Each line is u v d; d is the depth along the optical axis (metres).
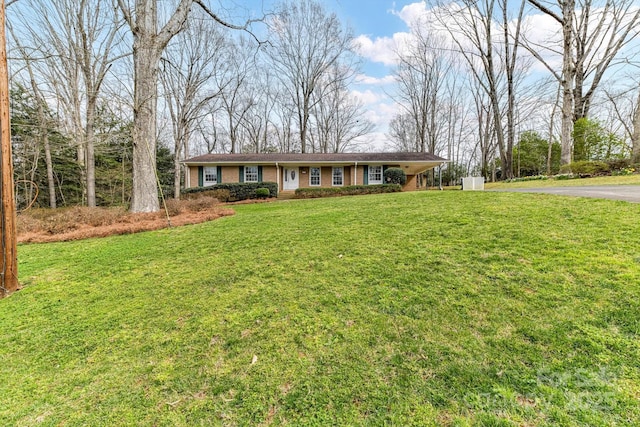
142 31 8.00
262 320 2.57
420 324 2.27
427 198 8.38
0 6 3.57
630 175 10.66
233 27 10.00
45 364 2.24
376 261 3.56
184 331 2.52
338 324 2.39
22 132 13.64
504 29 18.06
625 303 2.17
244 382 1.88
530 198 6.35
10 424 1.71
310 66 25.39
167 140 23.14
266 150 29.59
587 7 14.59
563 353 1.80
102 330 2.64
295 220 6.59
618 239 3.28
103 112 14.97
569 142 13.50
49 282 3.83
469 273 2.96
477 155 30.81
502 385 1.63
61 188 17.34
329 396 1.70
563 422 1.38
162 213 7.95
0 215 3.52
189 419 1.64
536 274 2.76
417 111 27.97
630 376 1.58
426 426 1.45
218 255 4.46
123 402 1.81
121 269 4.15
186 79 17.56
